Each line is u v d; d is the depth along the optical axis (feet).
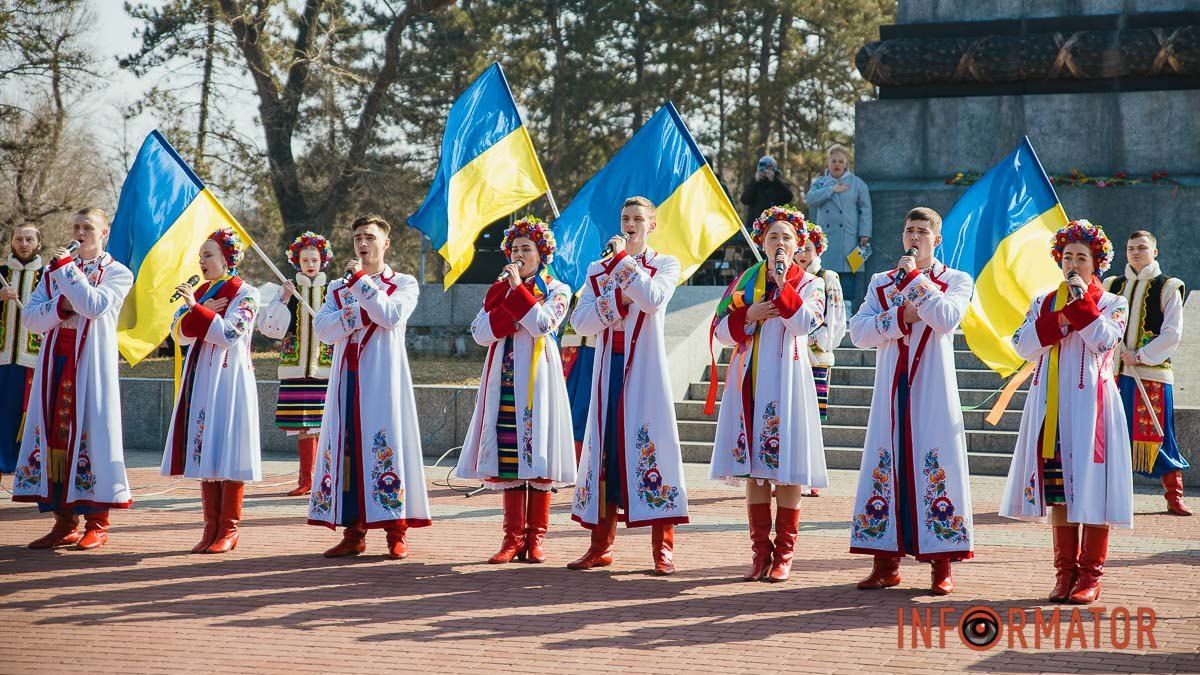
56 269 27.55
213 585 24.50
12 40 93.35
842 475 39.06
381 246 27.25
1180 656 19.42
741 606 22.70
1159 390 31.76
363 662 19.31
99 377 28.09
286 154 99.66
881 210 59.52
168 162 30.71
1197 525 30.60
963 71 59.00
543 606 22.76
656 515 25.14
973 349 30.17
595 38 117.91
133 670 18.93
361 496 26.71
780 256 24.63
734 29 124.26
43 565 26.37
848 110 131.23
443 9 112.16
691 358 46.57
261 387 45.34
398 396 26.99
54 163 99.66
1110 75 57.47
